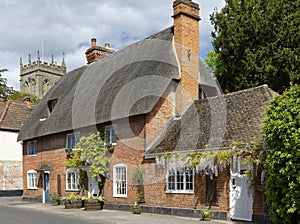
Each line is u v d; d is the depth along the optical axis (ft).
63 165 84.02
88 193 76.64
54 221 54.08
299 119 37.50
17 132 120.57
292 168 37.27
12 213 65.31
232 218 51.03
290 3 83.05
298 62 75.97
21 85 291.38
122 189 68.74
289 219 38.14
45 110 97.04
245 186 49.96
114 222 51.29
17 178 118.73
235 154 50.14
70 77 101.71
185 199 57.41
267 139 41.01
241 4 87.92
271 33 80.94
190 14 73.41
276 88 78.48
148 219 54.03
